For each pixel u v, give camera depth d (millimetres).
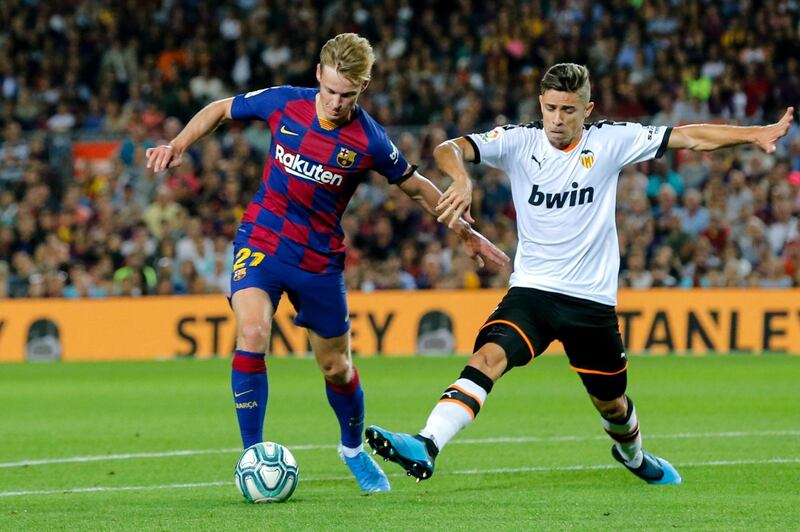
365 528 18656
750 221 71938
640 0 90688
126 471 27906
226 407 43188
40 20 95625
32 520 20000
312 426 37250
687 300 65938
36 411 42156
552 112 22297
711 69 86562
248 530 18562
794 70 84625
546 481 25312
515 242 71375
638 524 19109
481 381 21422
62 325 67312
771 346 65688
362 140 22812
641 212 72688
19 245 75250
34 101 90250
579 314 22688
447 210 22266
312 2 95125
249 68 91000
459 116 84188
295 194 22922
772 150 22531
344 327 23719
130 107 88312
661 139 22969
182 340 67250
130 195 78375
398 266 70812
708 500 21922
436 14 93312
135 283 70750
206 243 73062
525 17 89750
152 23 94938
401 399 45281
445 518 19688
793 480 25000
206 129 23797
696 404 42469
